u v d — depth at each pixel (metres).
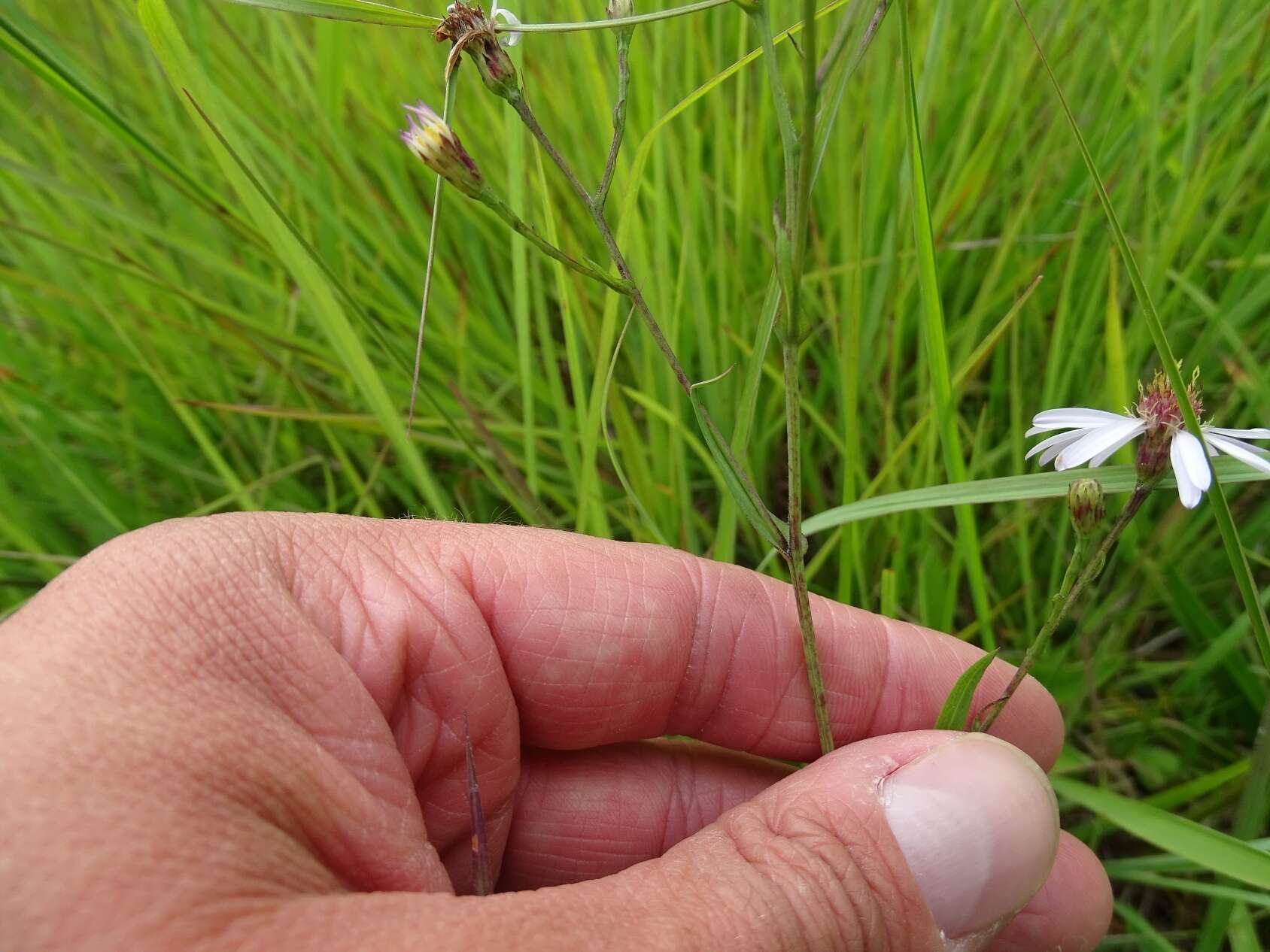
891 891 0.07
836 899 0.07
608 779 0.10
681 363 0.13
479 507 0.14
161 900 0.05
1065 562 0.12
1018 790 0.07
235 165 0.09
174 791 0.06
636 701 0.09
